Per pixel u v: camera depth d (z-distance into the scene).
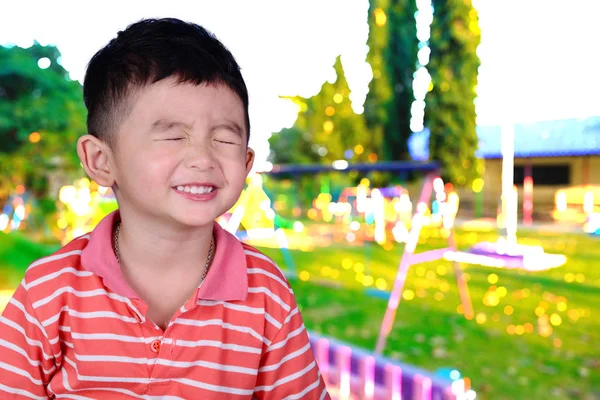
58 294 0.93
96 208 6.52
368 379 3.17
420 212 4.38
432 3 8.71
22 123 8.03
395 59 10.38
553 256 7.19
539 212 11.19
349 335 4.58
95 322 0.91
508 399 3.34
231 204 0.90
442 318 5.07
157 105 0.86
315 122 11.76
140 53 0.88
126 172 0.89
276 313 1.01
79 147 0.94
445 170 8.63
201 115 0.86
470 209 11.65
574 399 3.36
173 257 0.94
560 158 11.44
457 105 8.56
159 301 0.95
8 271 5.12
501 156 11.66
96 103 0.92
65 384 0.93
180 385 0.92
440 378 2.99
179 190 0.86
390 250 8.26
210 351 0.93
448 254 5.09
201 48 0.90
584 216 10.62
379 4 10.38
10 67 8.02
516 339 4.48
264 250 8.34
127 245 0.95
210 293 0.94
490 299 5.68
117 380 0.91
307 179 12.23
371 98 10.60
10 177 8.00
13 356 0.92
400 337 4.55
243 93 0.93
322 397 1.07
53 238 7.23
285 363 1.01
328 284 6.34
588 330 4.68
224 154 0.88
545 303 5.50
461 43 8.46
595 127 11.29
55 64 8.41
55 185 8.25
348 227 9.95
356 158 10.88
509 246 7.45
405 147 10.34
